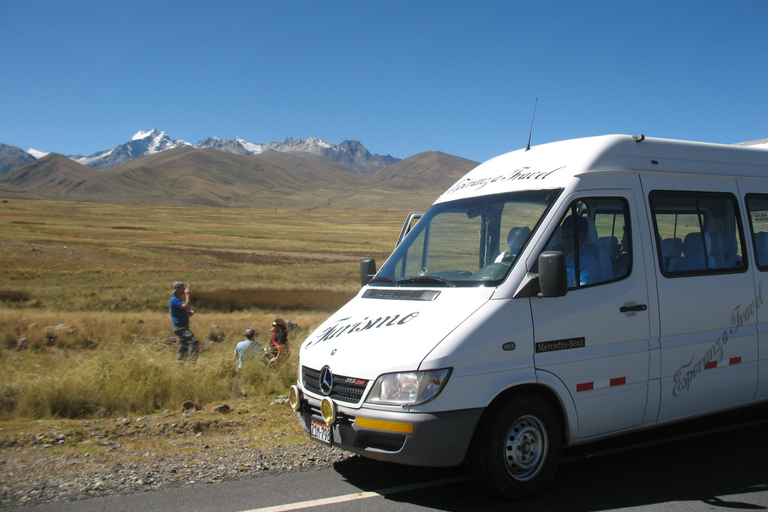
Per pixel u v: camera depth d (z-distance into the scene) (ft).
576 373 15.31
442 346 13.85
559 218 15.72
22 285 136.67
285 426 22.25
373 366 14.08
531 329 14.74
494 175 18.65
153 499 14.90
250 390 28.71
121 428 21.71
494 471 14.20
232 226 402.31
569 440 15.37
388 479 16.21
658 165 17.87
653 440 19.31
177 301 35.91
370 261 20.31
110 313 97.35
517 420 14.64
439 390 13.58
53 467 17.33
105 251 208.85
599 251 16.17
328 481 16.10
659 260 17.12
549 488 15.53
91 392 24.88
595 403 15.64
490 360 14.14
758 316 19.08
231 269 186.39
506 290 14.78
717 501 14.55
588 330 15.55
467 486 15.65
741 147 20.30
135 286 145.07
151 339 45.55
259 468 17.17
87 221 391.45
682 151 18.66
